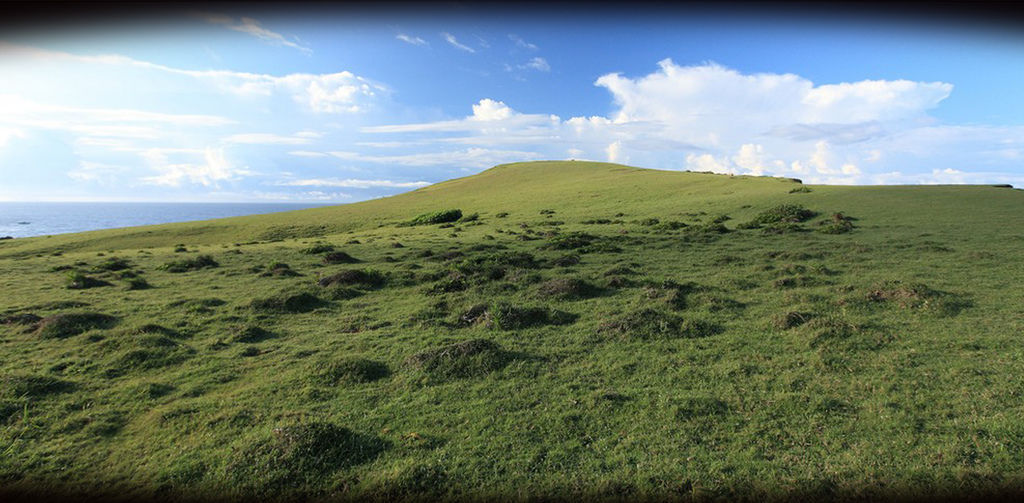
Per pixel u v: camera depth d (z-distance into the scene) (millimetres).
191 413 10312
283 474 7793
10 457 8742
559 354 13547
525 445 8609
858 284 19531
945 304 15555
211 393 11695
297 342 15703
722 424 9000
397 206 94375
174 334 16750
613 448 8391
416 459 8227
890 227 37562
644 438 8633
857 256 26734
